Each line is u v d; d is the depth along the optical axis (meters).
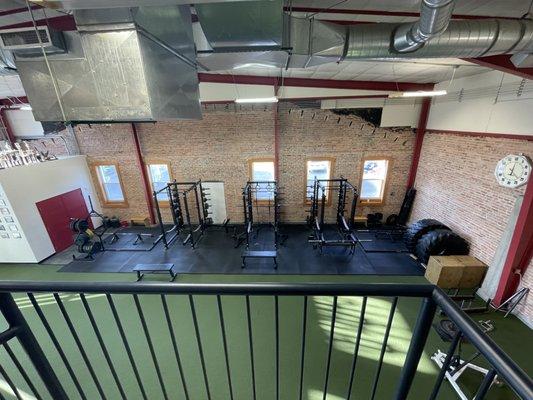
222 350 3.78
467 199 5.34
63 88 2.53
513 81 4.29
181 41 2.80
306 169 7.58
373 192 7.82
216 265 6.08
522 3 2.54
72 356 3.74
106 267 6.16
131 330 4.18
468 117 5.30
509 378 0.71
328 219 8.05
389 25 2.85
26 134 7.89
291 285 1.08
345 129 7.17
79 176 7.61
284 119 7.16
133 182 8.07
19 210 6.09
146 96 2.45
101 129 7.55
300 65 3.38
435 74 5.32
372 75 5.56
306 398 3.09
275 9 2.25
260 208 8.05
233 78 6.28
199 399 3.13
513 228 4.21
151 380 3.37
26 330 1.22
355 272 5.64
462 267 4.79
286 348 3.77
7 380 1.25
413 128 7.03
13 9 2.80
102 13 2.18
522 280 4.16
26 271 6.10
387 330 1.14
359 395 3.11
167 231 7.93
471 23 2.62
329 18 3.06
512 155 4.23
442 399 3.03
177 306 4.65
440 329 3.59
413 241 6.01
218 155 7.61
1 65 2.71
